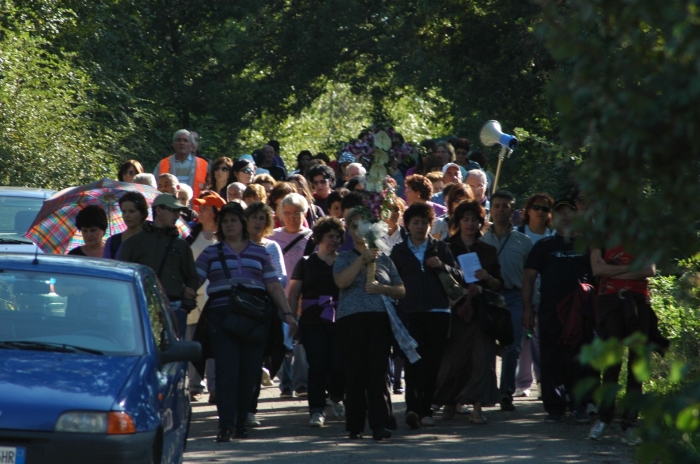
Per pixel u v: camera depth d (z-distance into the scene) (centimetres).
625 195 862
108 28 7312
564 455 2064
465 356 2422
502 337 2391
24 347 1575
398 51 7244
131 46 7775
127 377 1509
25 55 5225
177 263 2244
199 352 1681
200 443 2180
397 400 2841
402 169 4300
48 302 1658
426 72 6888
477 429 2366
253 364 2247
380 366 2203
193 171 3969
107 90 6425
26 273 1697
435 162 3953
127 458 1416
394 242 2752
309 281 2423
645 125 805
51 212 2631
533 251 2488
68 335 1609
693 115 798
